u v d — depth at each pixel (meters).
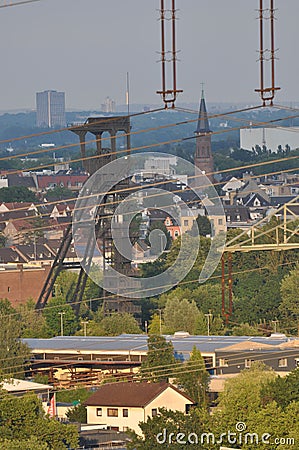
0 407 150.62
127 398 182.50
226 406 146.38
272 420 141.62
